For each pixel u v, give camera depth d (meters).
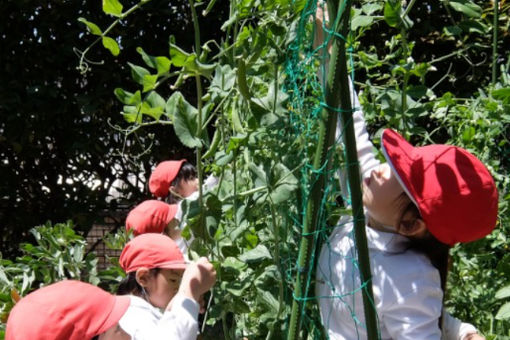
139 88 3.73
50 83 3.65
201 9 3.64
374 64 1.85
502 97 1.91
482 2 3.12
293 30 1.40
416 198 1.26
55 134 3.84
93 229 4.13
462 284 1.94
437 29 3.47
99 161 3.94
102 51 3.62
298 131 1.42
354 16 1.69
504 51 3.38
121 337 1.47
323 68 1.22
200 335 1.88
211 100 1.32
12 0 3.46
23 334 1.35
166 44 3.65
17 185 3.84
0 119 3.65
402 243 1.36
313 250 1.26
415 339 1.27
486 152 2.04
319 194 1.22
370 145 1.60
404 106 1.65
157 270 1.72
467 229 1.25
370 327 1.21
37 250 2.19
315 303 1.50
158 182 2.96
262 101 1.31
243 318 1.72
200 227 1.36
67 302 1.40
